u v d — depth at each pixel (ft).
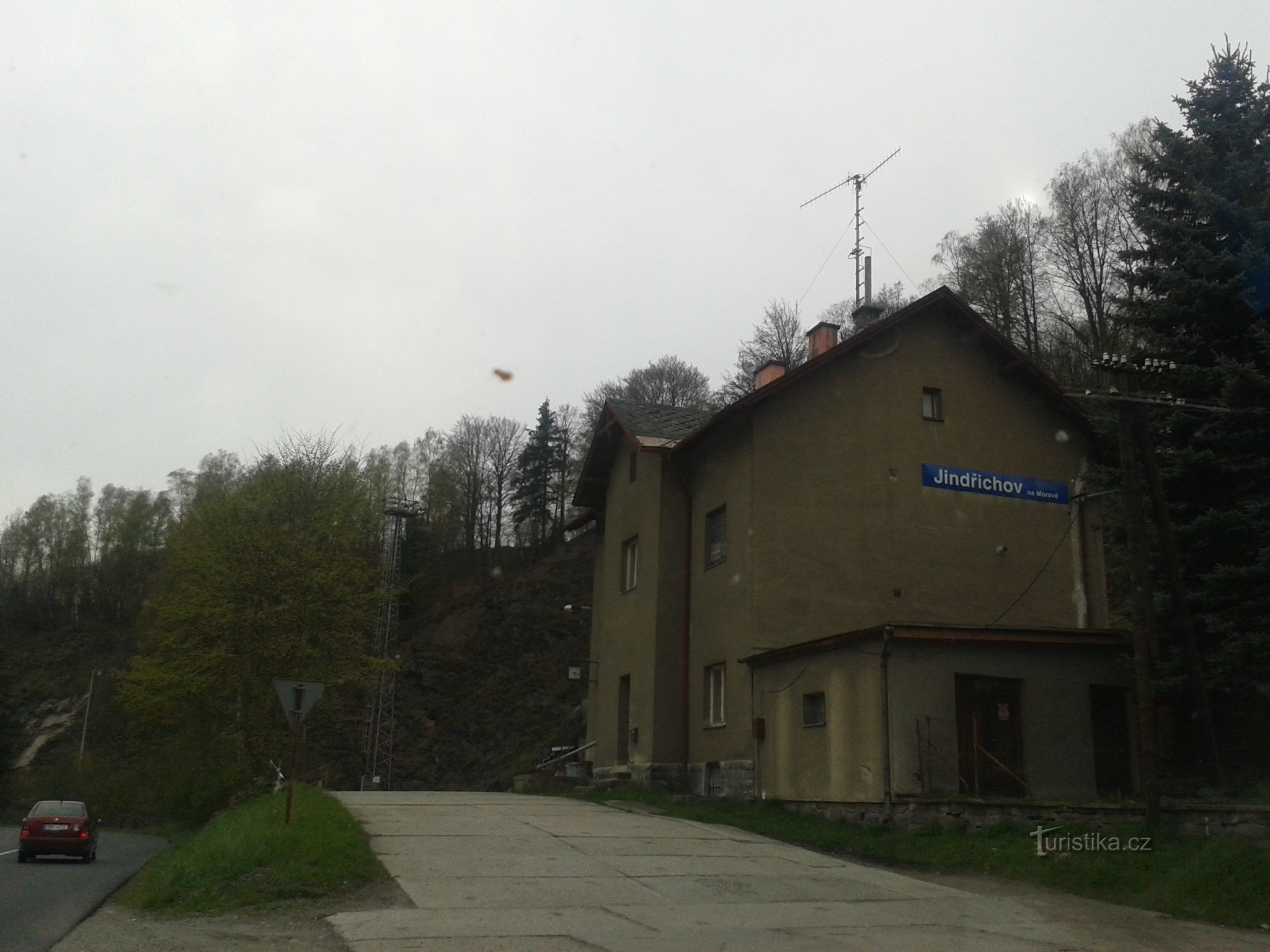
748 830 61.87
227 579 114.83
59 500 326.03
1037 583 82.17
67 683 266.36
